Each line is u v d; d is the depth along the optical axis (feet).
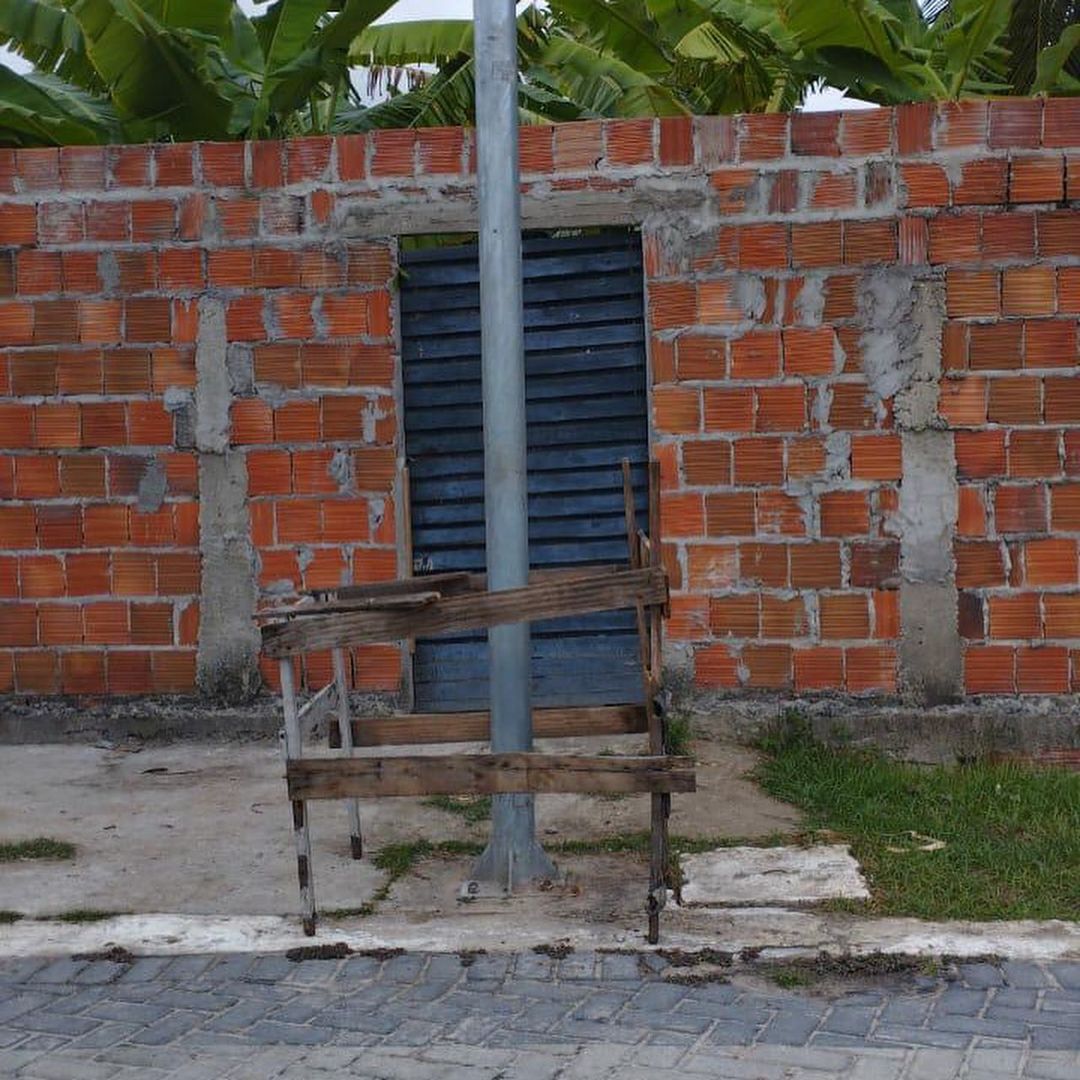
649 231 20.47
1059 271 19.65
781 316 20.22
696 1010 12.01
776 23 25.22
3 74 24.58
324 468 21.26
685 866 15.72
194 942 13.79
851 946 13.25
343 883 15.49
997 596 20.02
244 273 21.11
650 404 20.67
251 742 21.45
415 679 21.63
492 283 14.85
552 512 21.36
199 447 21.33
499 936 13.75
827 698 20.42
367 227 20.94
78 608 21.68
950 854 15.83
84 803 18.71
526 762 13.20
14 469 21.59
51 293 21.33
